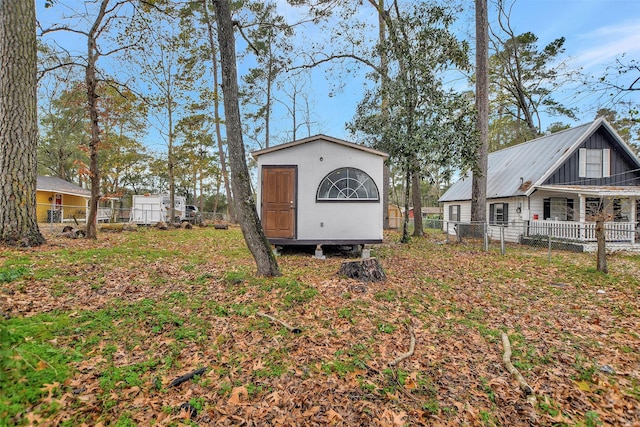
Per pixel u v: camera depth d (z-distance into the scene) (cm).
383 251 1008
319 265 751
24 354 274
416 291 565
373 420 255
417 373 321
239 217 593
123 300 454
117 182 2492
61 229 1268
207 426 238
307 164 902
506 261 880
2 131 712
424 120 1018
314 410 262
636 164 1356
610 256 1022
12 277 491
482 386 308
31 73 741
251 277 583
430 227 2483
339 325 414
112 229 1347
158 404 257
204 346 350
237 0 1582
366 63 1478
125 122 1627
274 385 291
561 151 1372
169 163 1767
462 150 988
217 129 2078
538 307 512
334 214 898
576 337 407
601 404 285
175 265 688
